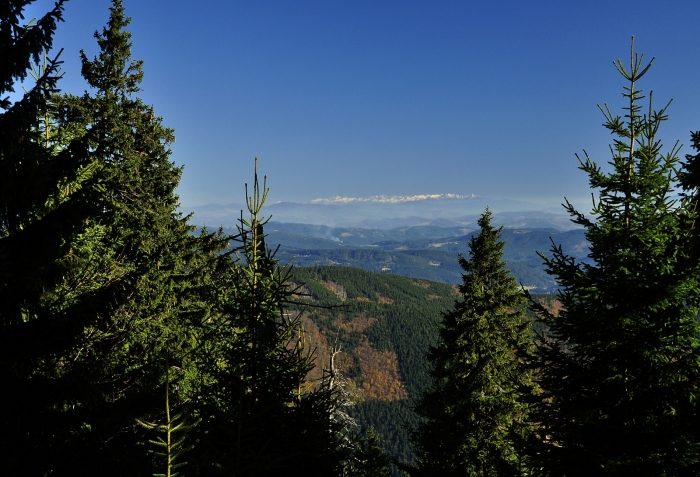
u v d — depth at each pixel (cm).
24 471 684
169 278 1884
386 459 1278
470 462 1898
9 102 679
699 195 1031
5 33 658
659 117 826
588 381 870
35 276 731
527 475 1012
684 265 813
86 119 2031
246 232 866
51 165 732
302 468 848
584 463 805
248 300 857
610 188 855
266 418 848
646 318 848
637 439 785
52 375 841
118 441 786
